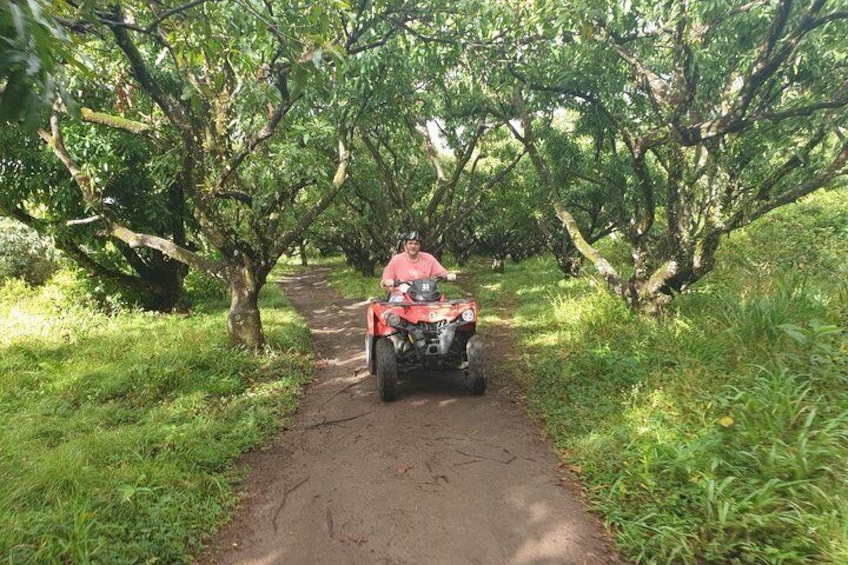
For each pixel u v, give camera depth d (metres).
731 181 10.27
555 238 16.91
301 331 10.31
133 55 6.07
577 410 5.68
